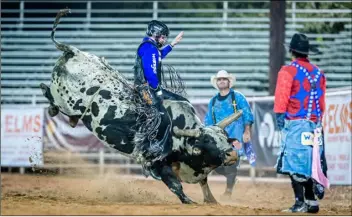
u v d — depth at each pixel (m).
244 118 30.38
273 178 43.22
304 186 23.48
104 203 22.98
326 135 37.56
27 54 66.75
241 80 63.16
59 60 25.20
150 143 23.67
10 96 63.47
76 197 27.72
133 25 67.69
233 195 34.66
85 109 24.70
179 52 64.75
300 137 23.02
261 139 41.38
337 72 62.41
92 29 68.31
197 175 24.27
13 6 70.25
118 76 25.02
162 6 69.44
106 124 24.36
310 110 23.12
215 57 64.44
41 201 23.09
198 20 66.75
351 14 65.31
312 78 23.23
